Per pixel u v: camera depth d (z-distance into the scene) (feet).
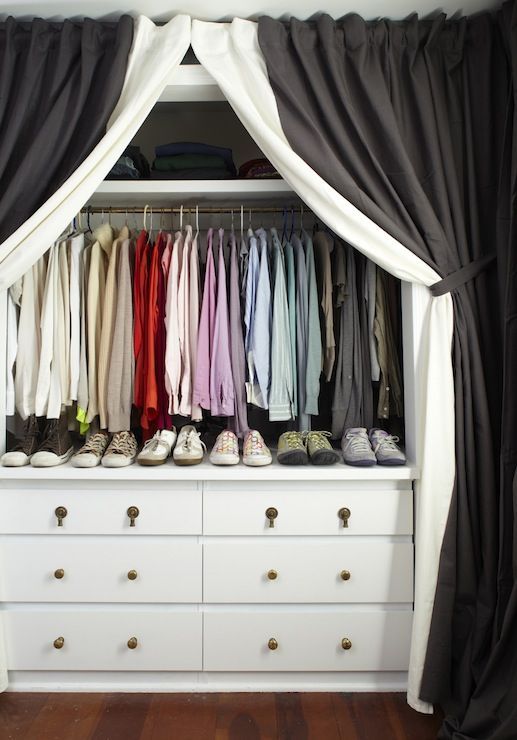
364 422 6.14
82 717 5.04
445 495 5.08
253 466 5.48
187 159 6.27
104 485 5.41
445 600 4.96
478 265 5.24
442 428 5.10
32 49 5.36
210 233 5.93
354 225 5.17
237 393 5.88
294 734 4.81
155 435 5.76
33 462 5.42
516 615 4.35
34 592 5.43
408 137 5.43
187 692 5.43
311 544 5.40
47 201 5.09
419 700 4.99
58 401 5.65
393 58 5.40
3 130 5.36
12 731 4.85
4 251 5.09
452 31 5.46
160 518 5.40
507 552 4.67
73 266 5.76
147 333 5.77
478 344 5.17
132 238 6.33
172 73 5.30
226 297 5.88
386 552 5.41
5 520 5.41
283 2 5.17
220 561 5.40
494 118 5.38
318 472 5.30
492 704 4.37
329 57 5.19
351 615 5.40
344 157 5.23
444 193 5.25
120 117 5.10
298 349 5.90
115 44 5.29
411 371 5.49
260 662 5.41
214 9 5.28
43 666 5.44
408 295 5.52
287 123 5.19
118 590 5.42
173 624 5.40
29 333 5.69
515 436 4.67
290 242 5.97
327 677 5.48
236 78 5.27
